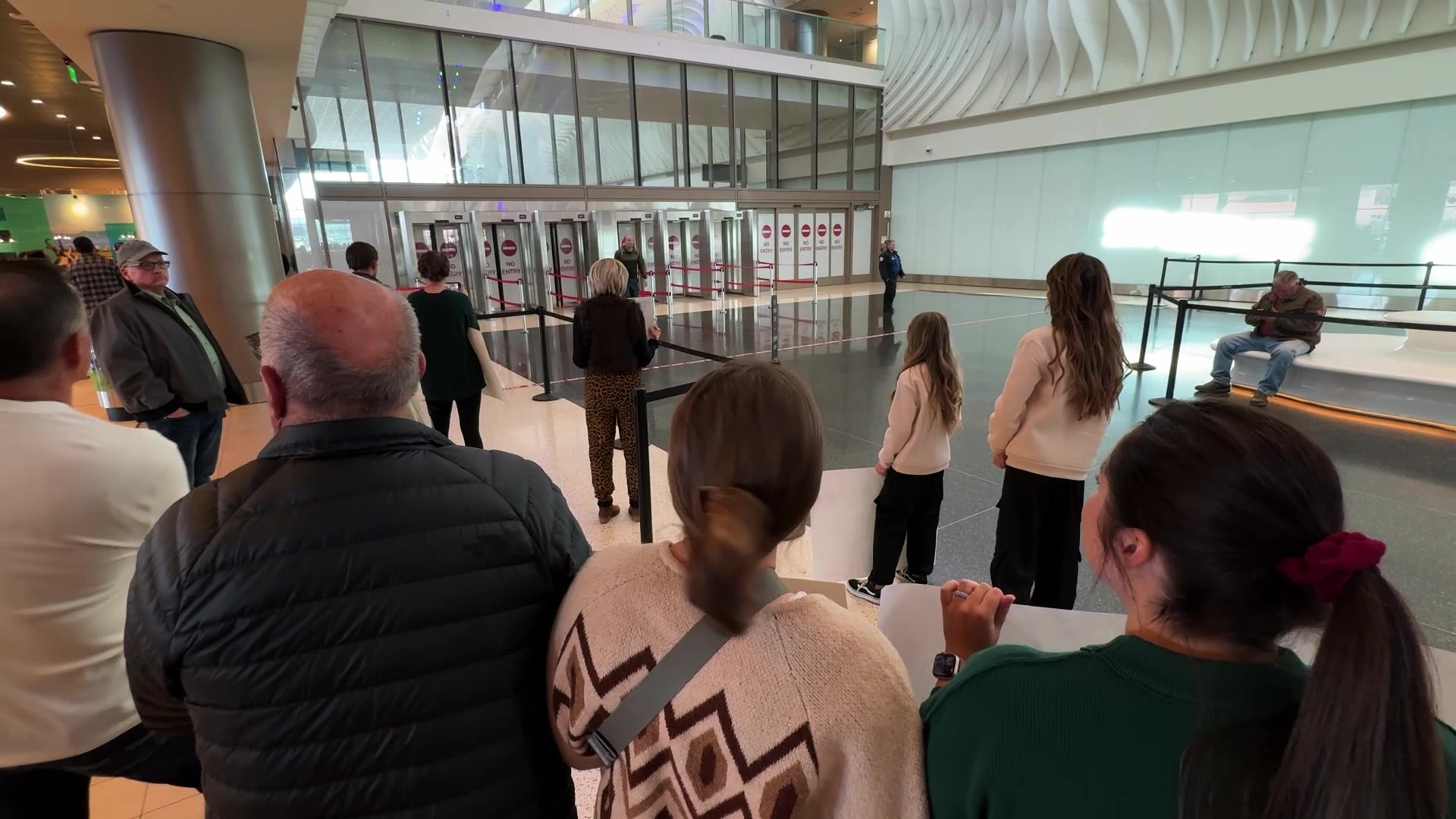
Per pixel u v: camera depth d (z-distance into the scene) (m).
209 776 0.84
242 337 6.23
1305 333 5.99
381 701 0.82
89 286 5.05
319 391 0.87
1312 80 11.69
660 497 4.11
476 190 12.95
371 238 12.10
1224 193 13.29
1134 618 0.74
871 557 2.82
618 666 0.75
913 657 1.28
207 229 5.97
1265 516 0.60
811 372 7.76
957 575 3.23
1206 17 12.62
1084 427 2.30
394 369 0.91
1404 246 11.29
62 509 1.17
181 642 0.80
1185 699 0.63
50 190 17.56
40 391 1.23
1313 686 0.57
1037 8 14.57
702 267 16.62
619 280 3.68
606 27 13.66
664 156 16.30
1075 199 15.62
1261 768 0.58
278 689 0.80
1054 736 0.68
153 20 5.30
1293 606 0.62
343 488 0.84
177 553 0.81
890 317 12.26
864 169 19.12
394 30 11.73
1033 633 1.20
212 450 3.83
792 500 0.76
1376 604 0.55
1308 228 12.28
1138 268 14.80
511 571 0.89
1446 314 7.93
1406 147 11.05
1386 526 3.57
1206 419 0.67
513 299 14.45
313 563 0.81
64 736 1.23
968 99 16.73
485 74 12.88
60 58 9.10
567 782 1.02
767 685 0.69
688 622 0.73
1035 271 16.62
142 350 3.38
